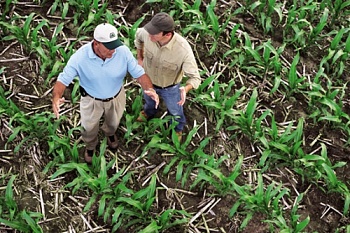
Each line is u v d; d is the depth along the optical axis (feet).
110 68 13.70
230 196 16.99
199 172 16.69
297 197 16.99
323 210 17.10
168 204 16.76
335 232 16.51
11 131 17.75
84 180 15.85
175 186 17.15
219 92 17.90
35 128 17.16
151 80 15.43
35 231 14.88
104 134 17.66
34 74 19.20
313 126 19.10
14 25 20.29
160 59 14.51
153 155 17.70
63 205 16.47
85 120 15.28
